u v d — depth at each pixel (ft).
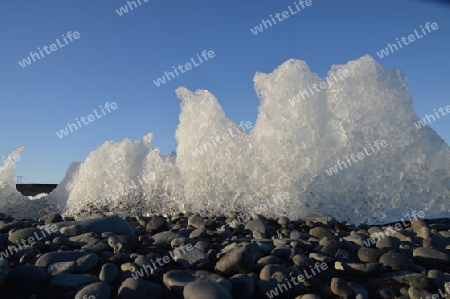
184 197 20.02
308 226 15.64
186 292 7.27
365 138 18.99
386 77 20.01
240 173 19.40
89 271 8.91
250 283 7.86
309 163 18.63
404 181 18.42
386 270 9.21
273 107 20.03
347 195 18.24
